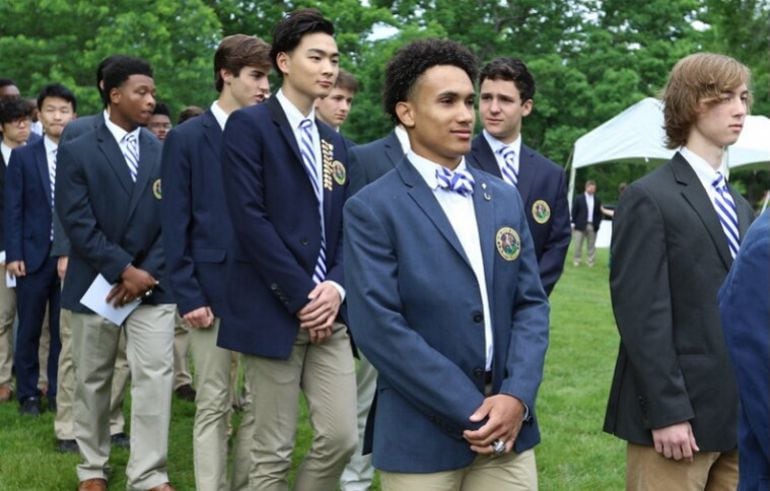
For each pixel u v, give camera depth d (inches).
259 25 1285.7
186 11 1014.4
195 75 986.7
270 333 172.2
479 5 1384.1
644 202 141.5
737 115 141.3
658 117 749.9
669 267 141.1
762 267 87.1
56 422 253.1
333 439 176.1
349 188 188.9
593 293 656.4
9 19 997.2
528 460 131.7
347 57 1189.1
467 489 131.9
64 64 996.6
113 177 213.2
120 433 255.9
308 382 177.5
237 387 293.3
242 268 174.9
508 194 135.5
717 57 142.6
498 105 195.9
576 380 355.6
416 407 126.4
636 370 141.3
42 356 304.5
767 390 86.8
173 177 196.4
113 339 215.9
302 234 173.8
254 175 171.5
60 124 277.7
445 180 129.4
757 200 1491.1
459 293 126.3
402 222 128.0
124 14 980.6
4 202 293.3
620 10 1425.9
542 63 1284.4
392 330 124.2
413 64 129.0
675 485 143.8
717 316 140.0
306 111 178.2
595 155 788.6
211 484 193.9
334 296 172.7
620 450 260.1
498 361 128.6
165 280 210.7
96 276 214.1
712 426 140.6
